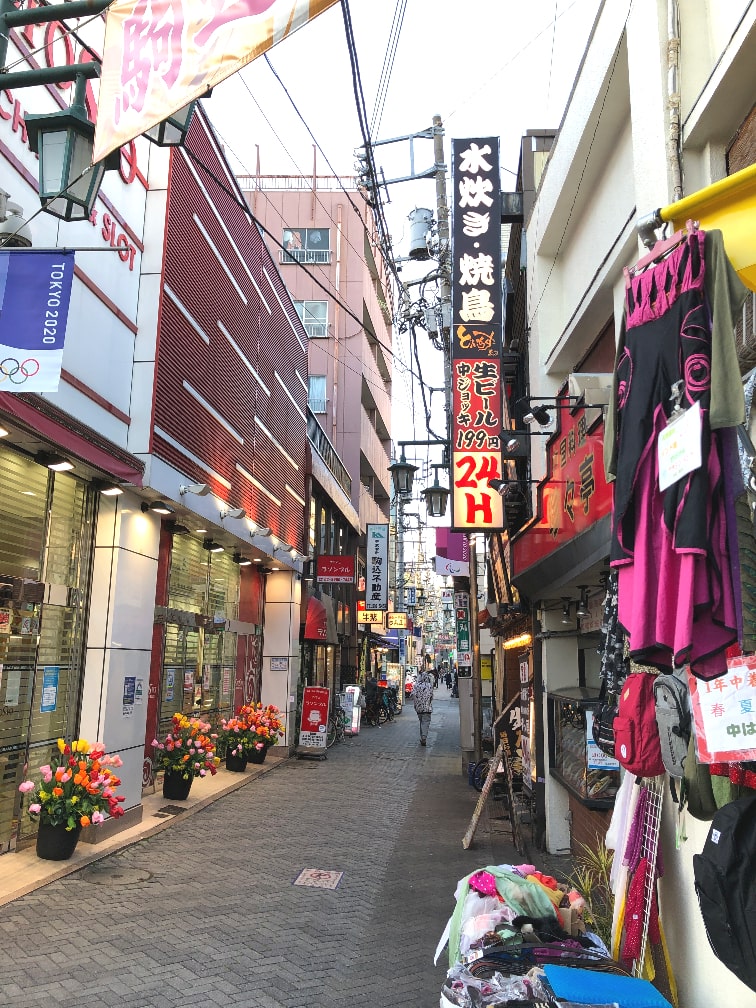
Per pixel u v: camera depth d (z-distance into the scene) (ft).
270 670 52.70
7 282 15.49
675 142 14.38
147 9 10.18
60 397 23.36
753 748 8.18
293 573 54.44
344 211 97.81
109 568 26.89
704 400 8.19
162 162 31.19
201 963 15.93
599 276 22.29
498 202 28.76
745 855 7.98
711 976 11.18
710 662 8.77
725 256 8.45
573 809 26.71
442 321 41.70
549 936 12.15
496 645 63.05
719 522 8.24
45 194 13.64
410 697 164.86
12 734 22.38
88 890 20.22
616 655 13.98
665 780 12.69
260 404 47.91
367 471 113.91
